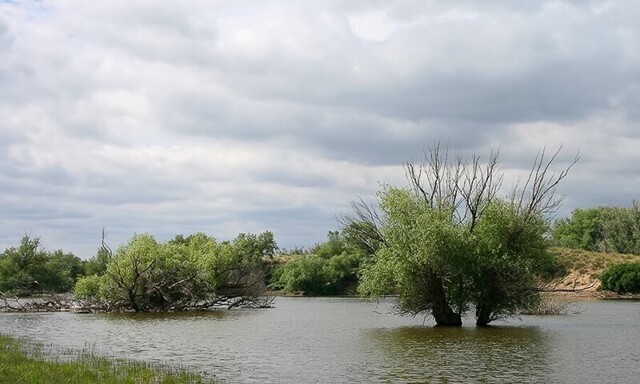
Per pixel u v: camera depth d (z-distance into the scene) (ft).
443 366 106.83
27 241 360.69
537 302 181.68
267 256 618.03
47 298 311.88
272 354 123.24
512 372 100.68
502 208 178.60
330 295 507.71
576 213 638.94
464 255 174.29
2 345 126.00
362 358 116.78
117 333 166.40
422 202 183.01
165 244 278.87
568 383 91.25
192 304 278.26
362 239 191.01
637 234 592.60
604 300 364.99
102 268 388.37
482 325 184.24
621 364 108.88
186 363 110.01
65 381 81.46
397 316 244.83
